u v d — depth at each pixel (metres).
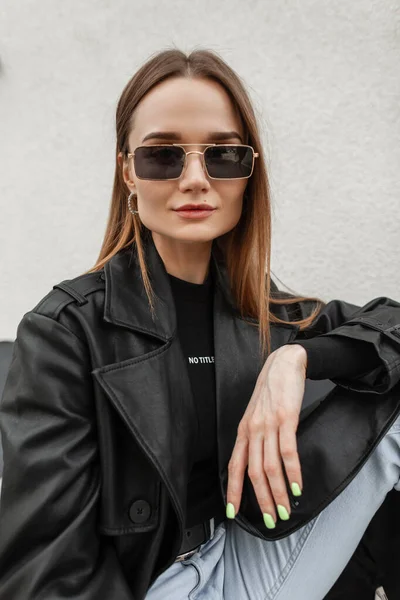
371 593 1.24
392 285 1.84
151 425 0.87
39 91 1.85
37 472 0.84
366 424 0.98
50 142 1.87
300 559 1.00
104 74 1.81
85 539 0.84
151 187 0.95
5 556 0.83
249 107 1.00
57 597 0.80
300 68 1.76
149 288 0.99
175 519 0.95
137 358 0.91
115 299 0.95
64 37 1.81
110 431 0.89
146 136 0.95
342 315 1.25
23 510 0.83
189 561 1.02
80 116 1.84
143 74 0.97
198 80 0.95
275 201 1.83
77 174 1.88
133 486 0.91
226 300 1.10
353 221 1.83
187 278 1.06
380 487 0.99
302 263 1.86
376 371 1.02
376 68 1.75
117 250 1.08
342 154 1.80
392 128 1.77
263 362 1.07
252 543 1.04
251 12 1.75
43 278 1.95
